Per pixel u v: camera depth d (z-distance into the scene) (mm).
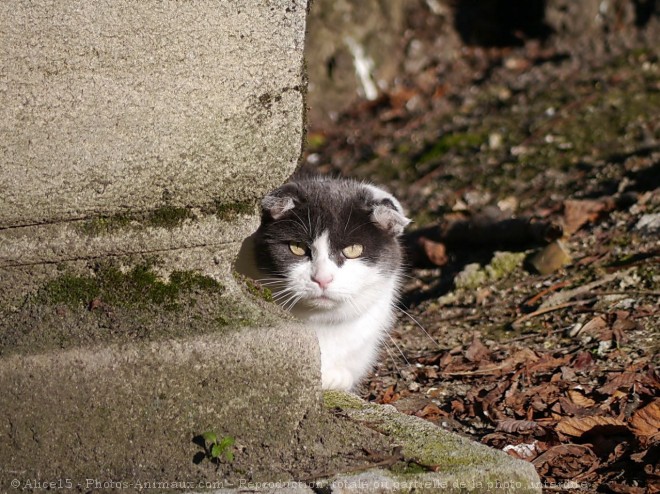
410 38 18250
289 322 5012
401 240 9594
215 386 4820
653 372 6488
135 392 4715
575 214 10055
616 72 14945
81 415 4664
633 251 8961
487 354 7586
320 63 17281
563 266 9125
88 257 4930
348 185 7812
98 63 4637
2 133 4578
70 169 4723
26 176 4664
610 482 5324
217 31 4770
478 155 13477
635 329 7406
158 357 4730
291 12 4867
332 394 5836
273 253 7168
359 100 17578
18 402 4602
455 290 9320
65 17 4520
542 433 6008
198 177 4941
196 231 5031
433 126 15383
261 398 4898
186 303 4988
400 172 13852
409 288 9836
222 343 4820
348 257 7160
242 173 5020
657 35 16016
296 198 7188
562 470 5555
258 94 4926
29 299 4883
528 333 7895
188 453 4793
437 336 8320
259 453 4891
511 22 17875
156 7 4637
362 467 4773
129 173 4816
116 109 4719
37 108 4605
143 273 5016
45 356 4629
